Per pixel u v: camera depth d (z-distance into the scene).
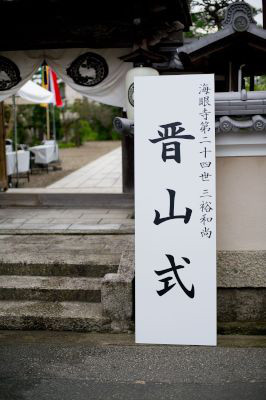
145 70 7.81
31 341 5.23
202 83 4.90
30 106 25.77
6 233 7.88
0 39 8.90
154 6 7.99
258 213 5.35
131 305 5.37
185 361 4.70
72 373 4.50
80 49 9.01
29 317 5.50
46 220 8.95
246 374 4.43
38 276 6.33
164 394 4.11
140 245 5.06
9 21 8.79
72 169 17.80
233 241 5.38
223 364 4.62
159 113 4.97
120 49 8.88
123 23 8.50
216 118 5.05
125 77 8.67
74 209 10.16
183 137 4.96
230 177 5.32
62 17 8.59
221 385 4.25
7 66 9.24
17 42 8.88
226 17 5.38
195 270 5.00
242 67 6.01
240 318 5.48
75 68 9.06
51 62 9.14
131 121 5.32
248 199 5.34
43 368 4.60
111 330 5.42
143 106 4.99
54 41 8.78
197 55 5.61
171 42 8.57
